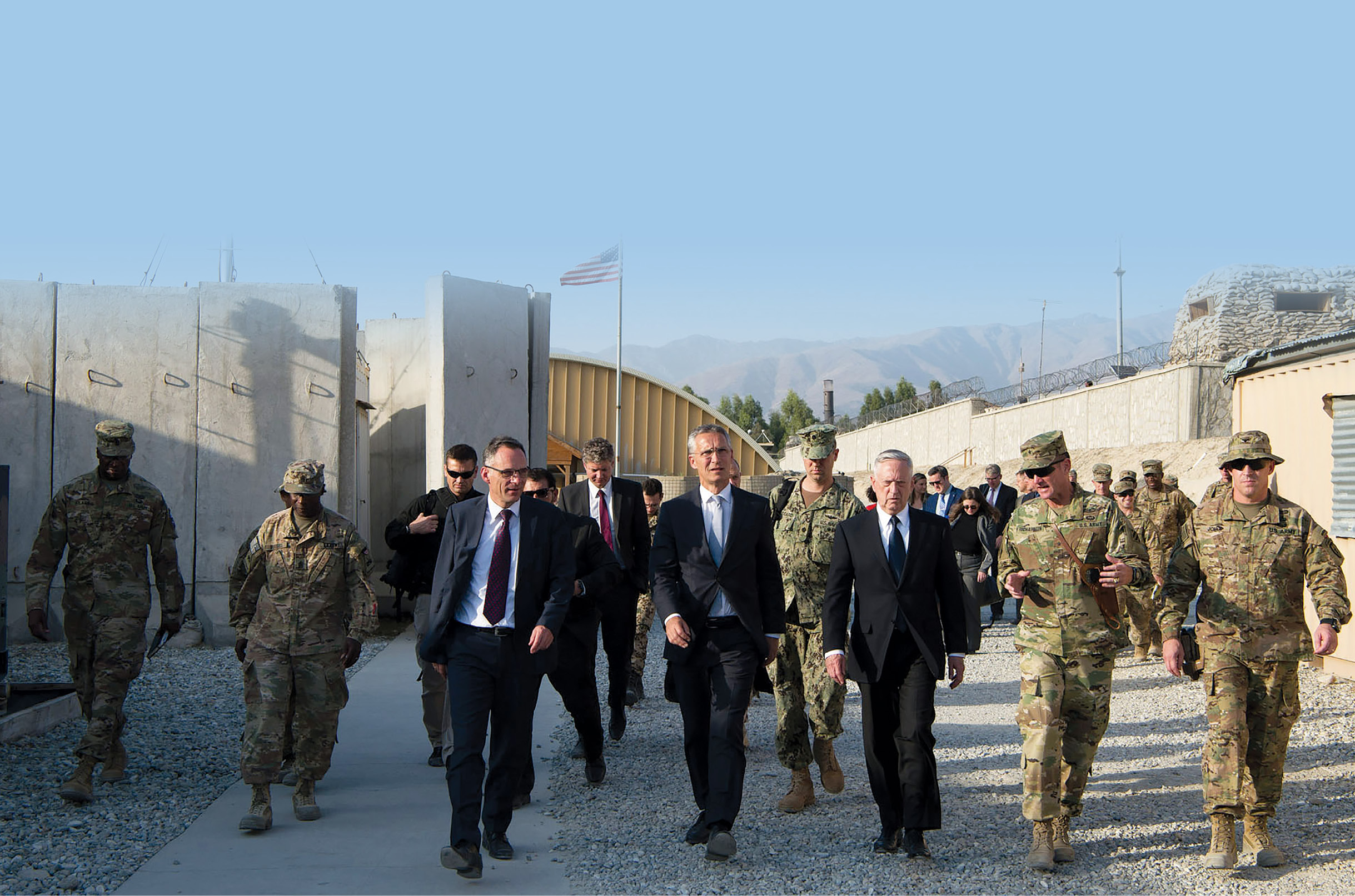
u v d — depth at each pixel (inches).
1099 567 207.8
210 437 489.1
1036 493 216.1
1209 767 202.2
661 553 221.1
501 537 213.2
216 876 199.5
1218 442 990.4
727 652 214.2
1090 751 207.5
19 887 192.5
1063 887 192.2
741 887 193.8
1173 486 433.1
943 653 212.5
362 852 213.3
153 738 305.0
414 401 649.6
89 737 243.8
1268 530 206.4
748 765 283.0
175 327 490.6
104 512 252.4
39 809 239.1
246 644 236.2
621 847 215.6
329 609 237.5
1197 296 1306.6
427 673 276.5
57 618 474.9
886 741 211.5
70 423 484.4
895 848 209.9
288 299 496.4
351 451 502.3
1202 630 211.0
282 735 230.2
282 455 493.0
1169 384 1106.1
